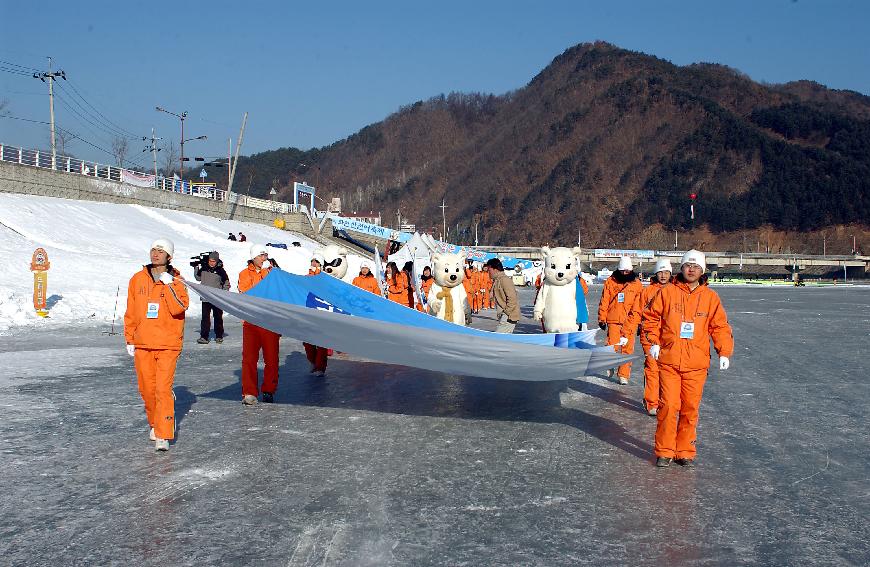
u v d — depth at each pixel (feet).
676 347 22.07
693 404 22.08
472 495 19.33
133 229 132.98
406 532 16.66
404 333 26.30
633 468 22.07
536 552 15.62
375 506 18.38
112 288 75.00
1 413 28.37
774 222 575.38
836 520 17.78
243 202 232.32
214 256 51.21
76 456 22.59
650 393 29.91
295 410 29.94
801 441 25.77
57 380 35.35
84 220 125.18
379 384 36.40
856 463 22.94
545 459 22.94
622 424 28.19
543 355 25.80
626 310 37.78
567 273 41.22
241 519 17.39
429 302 44.80
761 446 25.03
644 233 615.16
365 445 24.36
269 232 211.20
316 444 24.41
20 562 14.90
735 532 16.89
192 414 28.96
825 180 574.15
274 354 31.22
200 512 17.85
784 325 76.74
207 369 40.24
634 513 18.11
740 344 57.82
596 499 19.15
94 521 17.19
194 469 21.38
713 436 26.48
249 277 38.42
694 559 15.35
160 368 23.22
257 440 24.85
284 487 19.80
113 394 32.17
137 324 23.26
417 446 24.32
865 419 29.53
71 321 59.57
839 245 531.50
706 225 599.98
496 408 31.01
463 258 44.75
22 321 57.41
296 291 31.91
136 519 17.35
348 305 31.78
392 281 51.75
